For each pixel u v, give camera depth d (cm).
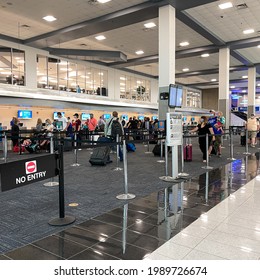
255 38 1190
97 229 302
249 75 1809
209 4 861
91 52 1426
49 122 1186
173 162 539
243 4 859
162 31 823
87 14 923
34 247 259
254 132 1177
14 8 877
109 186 493
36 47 1345
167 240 275
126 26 1076
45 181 528
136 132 1277
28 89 1266
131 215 346
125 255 245
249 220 328
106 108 1750
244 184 505
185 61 1708
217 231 296
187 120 2497
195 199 414
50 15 933
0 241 271
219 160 795
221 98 1303
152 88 2344
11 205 383
